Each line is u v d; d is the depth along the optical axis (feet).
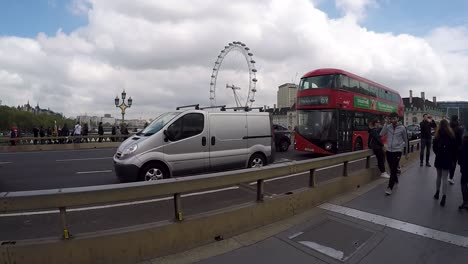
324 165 20.44
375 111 58.13
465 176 18.69
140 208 18.88
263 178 15.64
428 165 36.09
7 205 9.12
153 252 11.42
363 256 12.27
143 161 22.71
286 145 59.98
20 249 9.45
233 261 11.53
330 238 13.97
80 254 10.07
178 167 24.43
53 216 17.34
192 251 12.23
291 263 11.53
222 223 13.60
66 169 35.70
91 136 70.23
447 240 13.96
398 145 22.70
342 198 21.13
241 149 28.55
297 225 15.56
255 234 14.24
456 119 20.67
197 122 25.86
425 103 341.21
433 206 19.34
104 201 10.36
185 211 18.15
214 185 13.28
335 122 45.60
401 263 11.75
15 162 42.06
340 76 47.14
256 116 30.37
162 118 26.35
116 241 10.64
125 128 80.69
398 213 17.79
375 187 24.86
